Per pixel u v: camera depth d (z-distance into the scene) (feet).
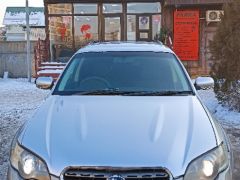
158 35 35.42
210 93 22.97
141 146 6.33
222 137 7.07
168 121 7.09
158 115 7.32
